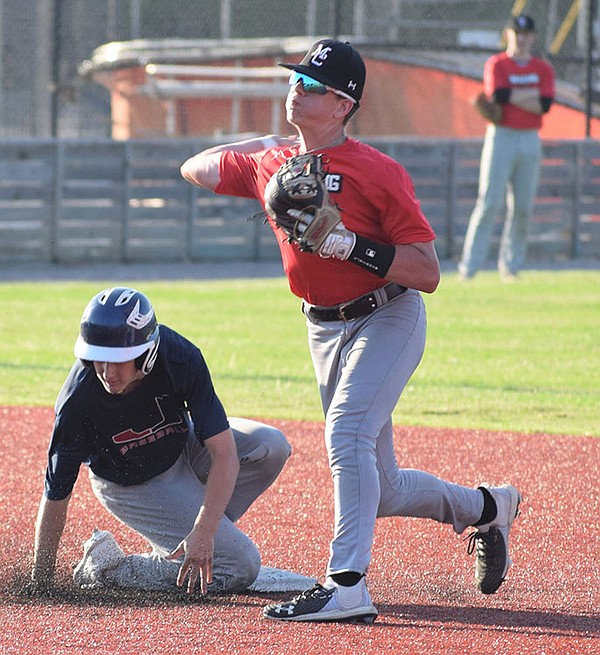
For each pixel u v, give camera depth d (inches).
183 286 2030.0
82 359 538.0
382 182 553.9
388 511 601.9
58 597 592.4
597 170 2518.5
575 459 920.3
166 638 529.7
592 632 547.2
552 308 1779.0
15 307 1745.8
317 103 559.8
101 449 585.3
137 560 611.2
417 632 542.6
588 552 692.7
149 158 2364.7
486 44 3127.5
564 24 2928.2
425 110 2731.3
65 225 2330.2
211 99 2886.3
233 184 631.8
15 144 2271.2
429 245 563.8
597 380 1251.2
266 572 629.0
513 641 531.2
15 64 3405.5
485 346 1455.5
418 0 3181.6
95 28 3361.2
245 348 1423.5
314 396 1157.7
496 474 876.0
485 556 606.5
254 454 621.6
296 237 546.9
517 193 2033.7
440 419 1061.1
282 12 3422.7
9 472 865.5
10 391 1169.4
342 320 587.5
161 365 555.8
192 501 604.7
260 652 512.1
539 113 1953.7
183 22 3479.3
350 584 551.2
